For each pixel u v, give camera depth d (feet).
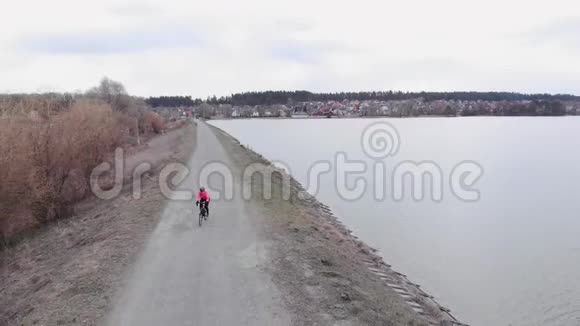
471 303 57.11
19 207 73.97
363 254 68.74
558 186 139.85
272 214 72.79
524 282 65.00
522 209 110.01
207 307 40.06
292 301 41.34
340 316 38.83
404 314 43.19
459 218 99.96
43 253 64.44
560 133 374.84
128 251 54.29
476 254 75.77
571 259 74.18
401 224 94.22
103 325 36.96
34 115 97.40
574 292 60.85
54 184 88.53
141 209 74.95
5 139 70.49
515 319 53.78
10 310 45.03
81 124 101.91
